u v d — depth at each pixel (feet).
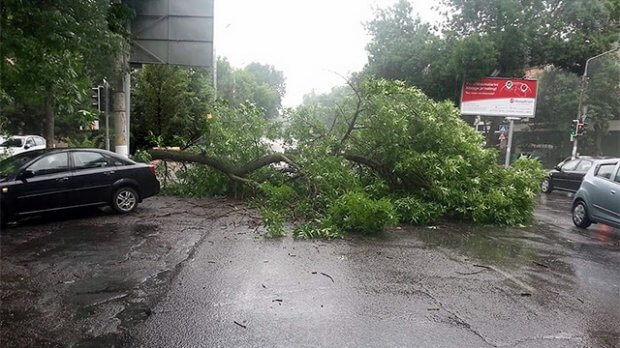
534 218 37.68
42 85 23.98
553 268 22.08
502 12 80.02
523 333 14.40
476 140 35.19
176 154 38.99
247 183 36.96
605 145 98.02
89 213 32.50
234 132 39.40
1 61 22.08
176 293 16.98
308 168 33.24
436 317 15.46
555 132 106.11
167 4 44.37
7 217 27.17
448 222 32.86
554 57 82.38
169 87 76.74
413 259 22.57
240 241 25.08
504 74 86.12
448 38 84.07
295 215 30.91
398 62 86.33
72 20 21.77
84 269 19.62
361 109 34.83
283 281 18.63
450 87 85.81
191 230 27.48
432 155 32.01
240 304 16.10
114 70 30.89
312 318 15.08
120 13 28.94
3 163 29.30
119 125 42.04
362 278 19.35
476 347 13.34
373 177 35.86
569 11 81.76
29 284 17.67
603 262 23.58
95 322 14.34
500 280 19.76
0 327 13.88
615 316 16.05
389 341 13.58
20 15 20.51
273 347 13.01
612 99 87.92
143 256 21.71
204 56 44.98
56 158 29.50
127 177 32.17
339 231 27.37
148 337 13.42
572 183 56.49
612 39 81.46
